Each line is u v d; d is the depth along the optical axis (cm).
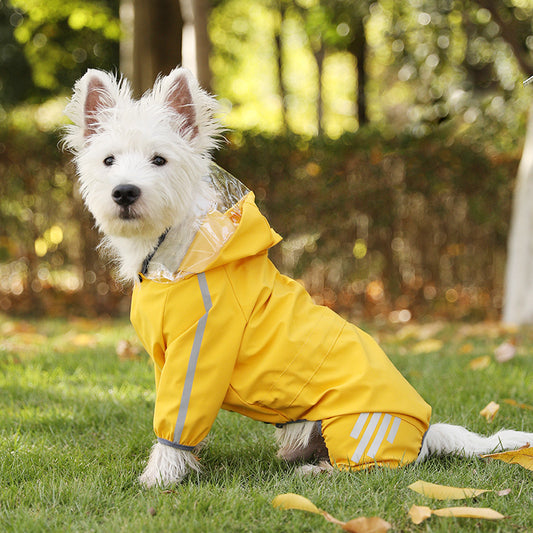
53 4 1361
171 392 255
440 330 716
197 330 254
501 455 270
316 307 286
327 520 219
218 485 269
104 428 356
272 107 2141
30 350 565
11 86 1527
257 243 271
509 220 816
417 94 1073
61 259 798
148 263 276
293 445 301
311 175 795
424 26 972
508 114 880
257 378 265
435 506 230
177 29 810
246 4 1752
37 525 221
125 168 263
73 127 296
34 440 328
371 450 264
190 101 292
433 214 812
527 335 649
